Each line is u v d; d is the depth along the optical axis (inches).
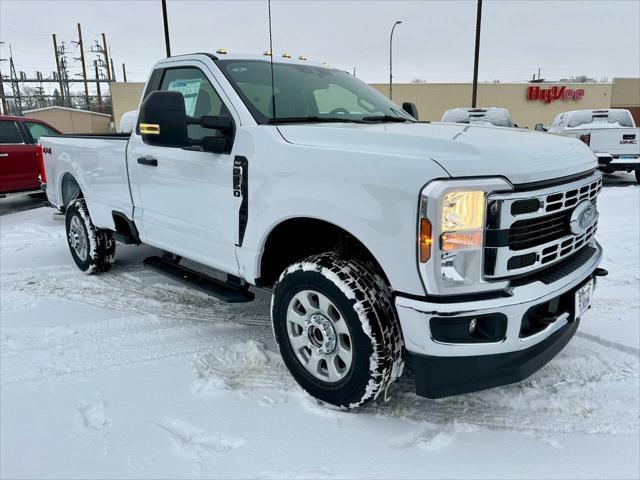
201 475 85.1
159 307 162.9
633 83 1448.1
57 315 156.6
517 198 84.0
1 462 88.7
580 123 499.8
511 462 88.4
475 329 88.4
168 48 636.7
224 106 122.1
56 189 212.7
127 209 160.7
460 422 99.6
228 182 117.7
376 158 89.7
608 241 238.8
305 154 100.4
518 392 110.0
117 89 1173.7
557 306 98.0
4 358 127.7
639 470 85.9
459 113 498.3
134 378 117.1
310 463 88.0
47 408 105.1
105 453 90.7
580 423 99.3
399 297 87.8
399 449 91.7
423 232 82.4
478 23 741.3
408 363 101.5
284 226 111.4
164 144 114.7
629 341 130.7
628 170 436.8
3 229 289.9
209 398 108.0
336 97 142.6
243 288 129.0
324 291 96.7
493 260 84.7
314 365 104.7
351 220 91.6
